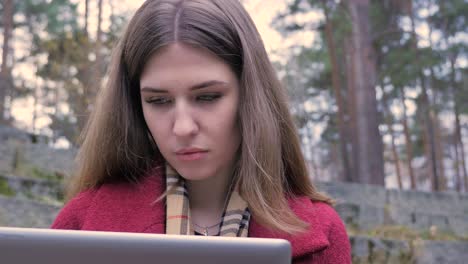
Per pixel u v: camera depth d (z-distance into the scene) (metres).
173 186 1.04
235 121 0.99
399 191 6.68
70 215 1.08
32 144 4.57
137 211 1.04
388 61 11.55
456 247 5.06
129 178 1.10
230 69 0.96
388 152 17.48
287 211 1.02
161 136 0.94
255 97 1.00
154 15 0.96
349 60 11.80
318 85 13.47
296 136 1.12
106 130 1.09
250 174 1.00
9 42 8.30
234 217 1.01
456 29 13.10
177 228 1.00
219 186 1.07
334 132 15.30
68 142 5.82
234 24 1.00
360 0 10.23
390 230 5.48
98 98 1.13
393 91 14.60
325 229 1.05
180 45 0.92
